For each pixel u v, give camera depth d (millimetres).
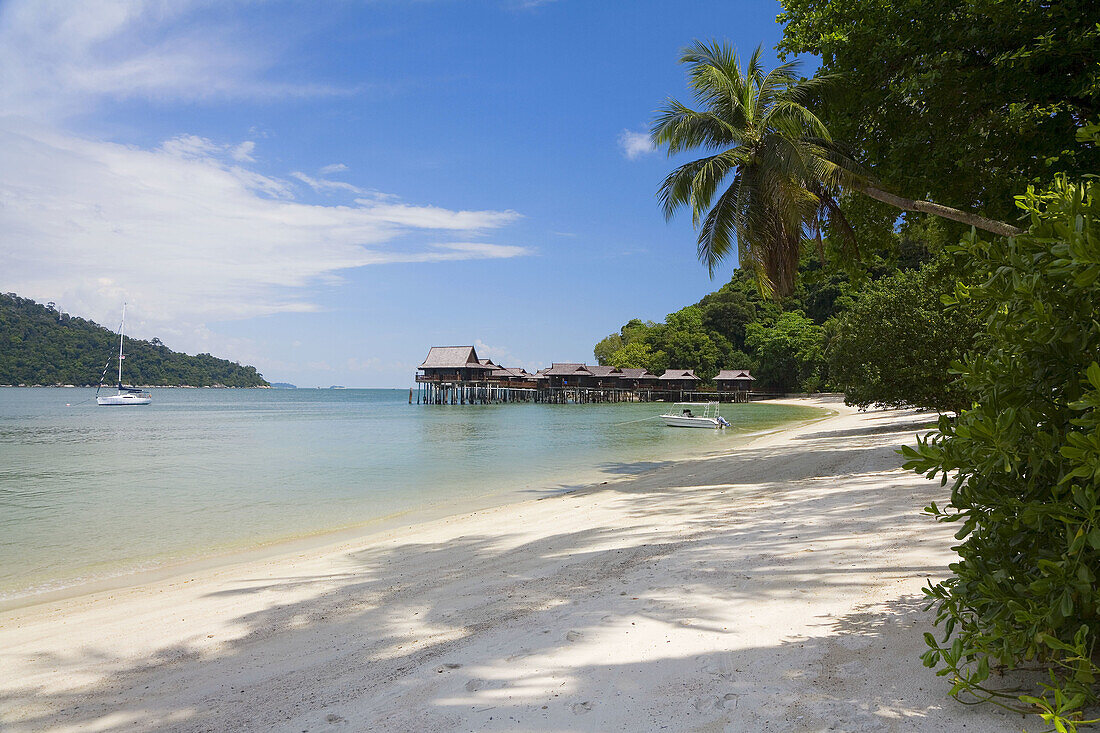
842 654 3393
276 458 25297
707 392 102625
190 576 8141
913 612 3955
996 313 2750
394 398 179125
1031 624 2299
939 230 13812
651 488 13438
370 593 6090
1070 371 2516
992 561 2574
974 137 11219
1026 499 2582
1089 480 2311
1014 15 10062
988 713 2568
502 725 2898
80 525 12258
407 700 3295
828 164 14289
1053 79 10367
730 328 111562
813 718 2713
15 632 5773
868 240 16000
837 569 5219
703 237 19047
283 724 3164
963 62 11312
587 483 16656
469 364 97625
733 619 4172
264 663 4246
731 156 17031
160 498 15516
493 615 4852
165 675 4188
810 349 89625
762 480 13141
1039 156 10617
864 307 24422
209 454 27328
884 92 13055
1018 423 2416
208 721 3328
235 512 13547
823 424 38031
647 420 56812
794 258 17328
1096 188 2422
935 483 9641
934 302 22094
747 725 2701
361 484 17688
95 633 5434
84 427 49406
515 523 10125
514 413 74438
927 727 2529
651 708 2949
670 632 4012
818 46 14492
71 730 3400
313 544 10117
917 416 36000
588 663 3592
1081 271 2334
